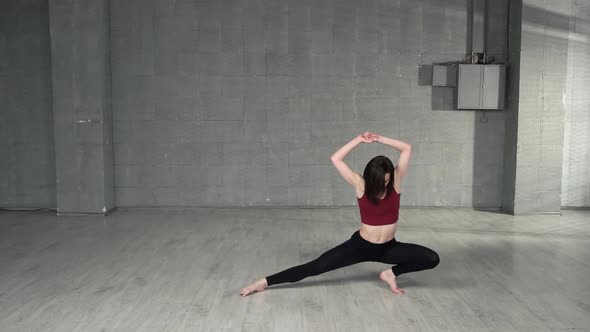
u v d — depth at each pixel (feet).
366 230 13.34
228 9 25.16
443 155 25.79
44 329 11.80
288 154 25.75
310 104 25.53
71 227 22.26
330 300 13.61
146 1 25.11
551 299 13.73
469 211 25.55
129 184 25.89
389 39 25.30
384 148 25.76
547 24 23.95
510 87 25.04
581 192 26.13
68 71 24.23
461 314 12.69
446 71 25.02
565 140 25.96
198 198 25.96
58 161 24.59
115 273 15.92
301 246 19.16
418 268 13.85
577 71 25.66
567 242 19.70
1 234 21.01
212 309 12.99
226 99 25.54
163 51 25.31
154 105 25.54
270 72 25.40
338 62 25.35
